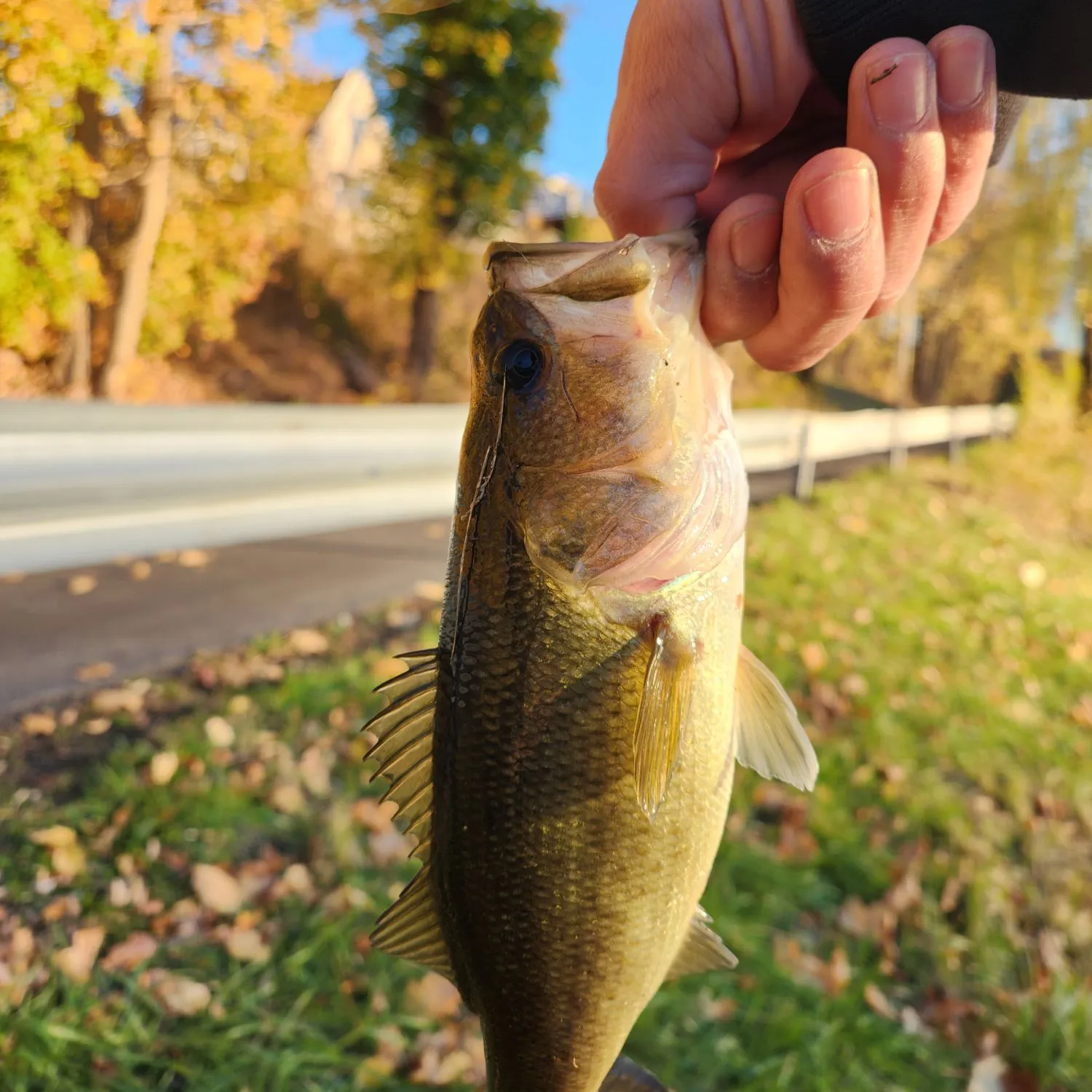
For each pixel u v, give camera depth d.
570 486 0.22
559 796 0.21
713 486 0.23
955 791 0.62
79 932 0.39
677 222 0.25
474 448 0.22
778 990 0.43
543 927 0.21
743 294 0.22
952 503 1.59
